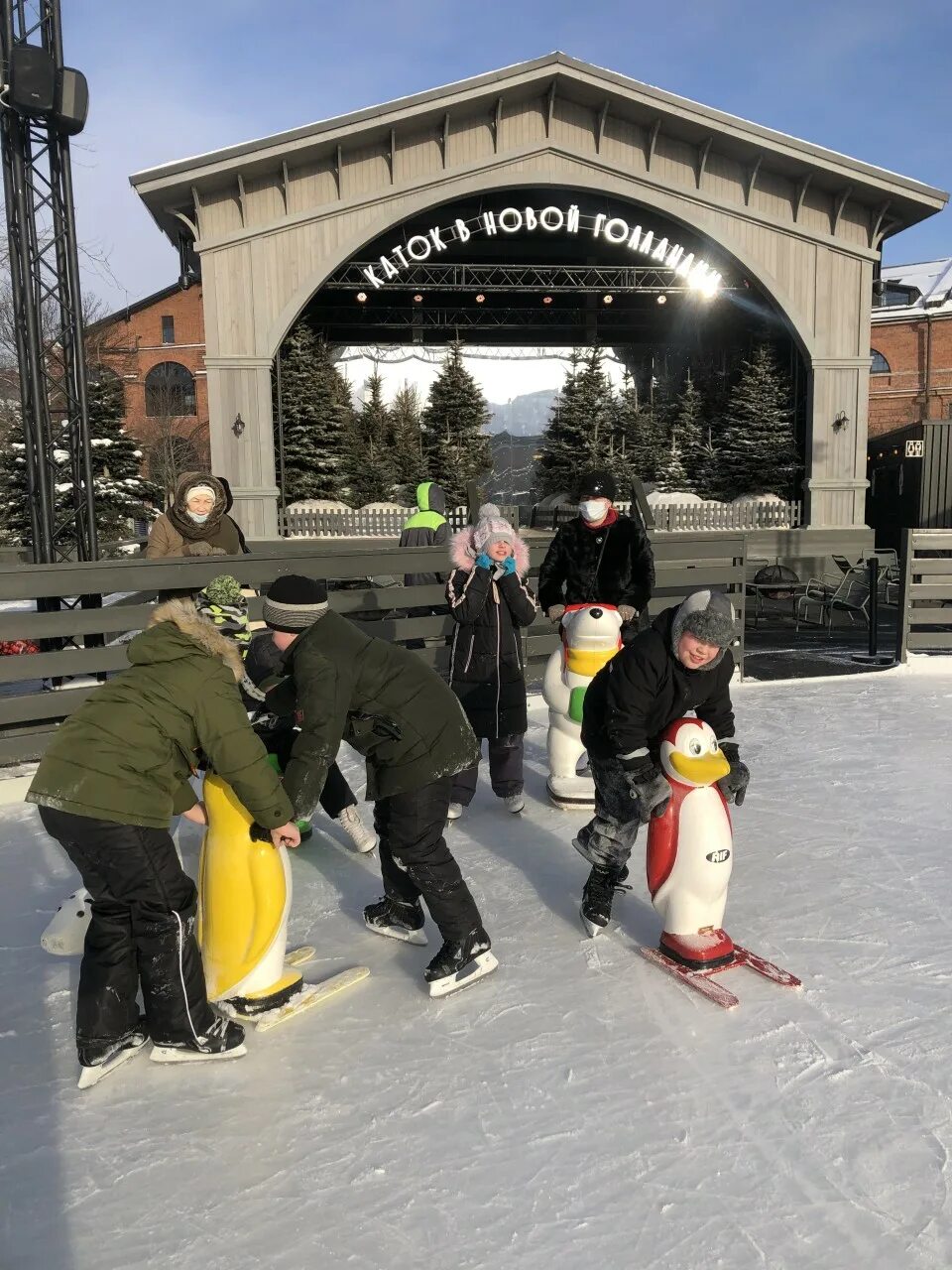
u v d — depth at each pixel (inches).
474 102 633.0
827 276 696.4
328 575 225.1
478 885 140.6
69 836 86.2
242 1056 95.3
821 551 713.6
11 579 184.7
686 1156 78.6
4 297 757.9
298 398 900.0
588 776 180.5
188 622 92.0
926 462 677.3
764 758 205.5
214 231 624.7
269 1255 68.9
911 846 151.1
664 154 671.1
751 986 107.4
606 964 114.1
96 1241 70.6
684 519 733.9
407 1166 78.3
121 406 876.6
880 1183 74.8
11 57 230.4
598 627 168.4
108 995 90.7
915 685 293.1
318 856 155.2
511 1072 91.6
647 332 1080.2
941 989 106.0
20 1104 88.2
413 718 103.0
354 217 639.1
